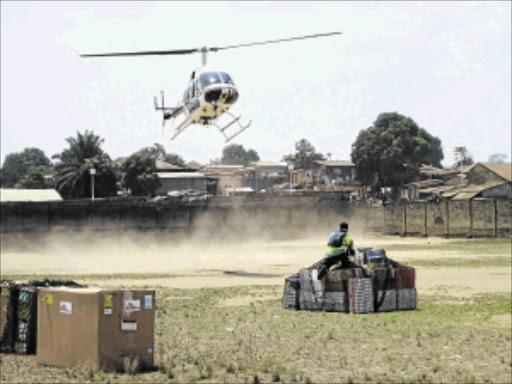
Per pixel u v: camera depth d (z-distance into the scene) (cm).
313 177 17375
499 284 3334
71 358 1529
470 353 1722
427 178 15575
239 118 4759
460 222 8019
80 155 14962
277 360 1659
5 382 1412
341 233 2489
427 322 2209
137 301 1541
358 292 2417
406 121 15750
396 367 1570
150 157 15300
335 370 1547
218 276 4156
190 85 4891
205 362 1633
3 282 1773
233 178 19938
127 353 1532
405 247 6688
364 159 15375
